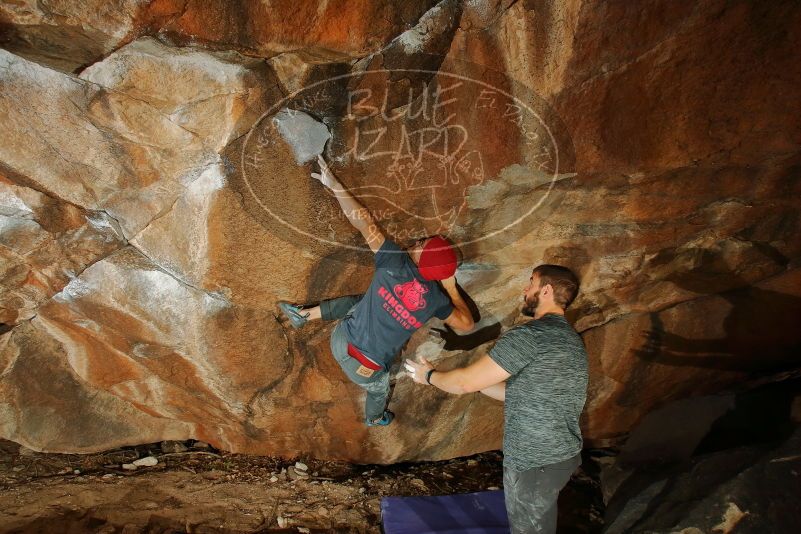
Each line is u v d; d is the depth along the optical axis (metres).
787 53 2.18
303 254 2.84
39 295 3.08
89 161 2.49
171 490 3.57
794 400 3.55
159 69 2.18
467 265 3.04
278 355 3.28
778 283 3.33
